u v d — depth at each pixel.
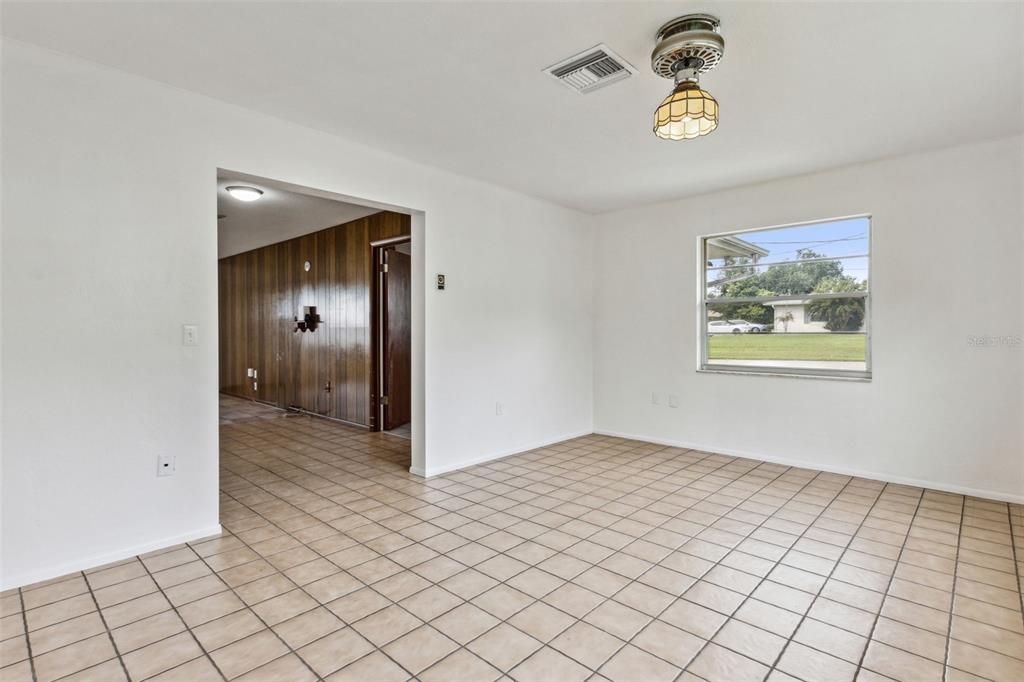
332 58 2.35
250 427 5.99
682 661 1.76
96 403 2.45
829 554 2.59
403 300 6.01
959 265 3.49
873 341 3.83
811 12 1.98
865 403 3.88
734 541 2.75
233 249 7.96
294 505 3.31
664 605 2.12
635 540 2.76
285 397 7.33
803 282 4.23
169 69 2.47
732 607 2.11
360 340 5.89
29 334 2.28
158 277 2.62
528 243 4.78
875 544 2.71
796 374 4.25
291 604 2.12
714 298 4.75
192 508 2.74
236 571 2.40
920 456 3.65
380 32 2.14
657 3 1.93
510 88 2.63
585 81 2.55
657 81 2.55
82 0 1.93
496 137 3.29
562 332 5.19
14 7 1.97
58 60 2.33
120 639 1.88
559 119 3.01
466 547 2.67
